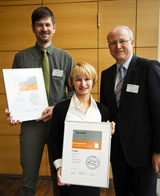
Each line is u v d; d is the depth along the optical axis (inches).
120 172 53.4
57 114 46.5
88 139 40.9
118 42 50.0
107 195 84.0
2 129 101.3
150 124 48.5
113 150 52.8
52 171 61.9
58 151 45.1
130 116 48.8
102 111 46.8
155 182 51.2
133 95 48.8
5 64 98.6
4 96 100.6
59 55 62.3
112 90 54.1
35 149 61.0
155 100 45.6
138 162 47.8
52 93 61.1
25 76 56.5
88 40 92.8
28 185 61.0
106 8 89.8
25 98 55.8
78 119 44.2
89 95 48.2
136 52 90.7
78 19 92.1
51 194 83.9
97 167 40.2
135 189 51.4
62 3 92.1
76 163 40.8
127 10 88.7
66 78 63.8
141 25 88.7
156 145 45.9
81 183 40.1
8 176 102.3
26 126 60.6
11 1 94.6
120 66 53.0
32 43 96.0
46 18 55.7
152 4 86.9
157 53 89.2
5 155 102.4
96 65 93.9
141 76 48.8
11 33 96.6
